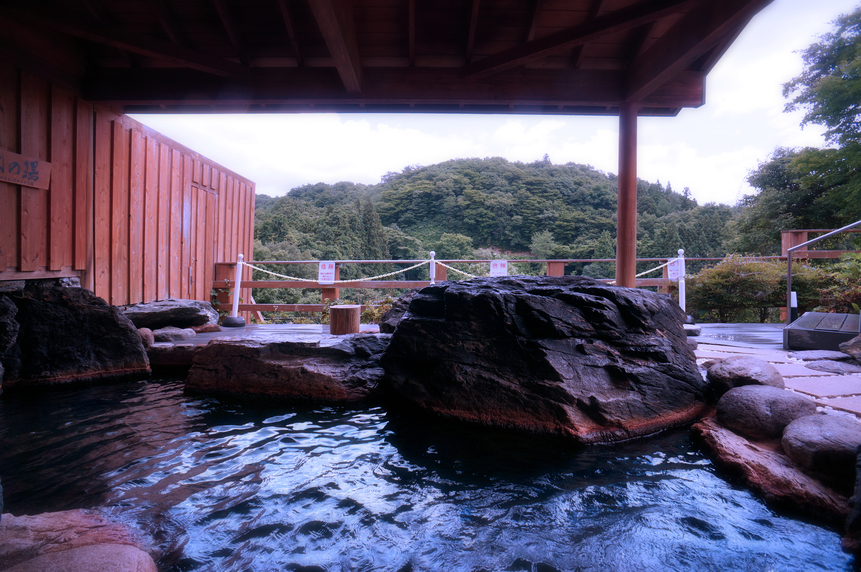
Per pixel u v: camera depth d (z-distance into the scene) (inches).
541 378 143.8
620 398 137.8
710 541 82.3
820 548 79.7
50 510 91.7
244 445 129.8
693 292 341.1
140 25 222.7
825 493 90.5
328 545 81.9
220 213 380.5
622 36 223.9
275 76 233.9
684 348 159.8
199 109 251.8
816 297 311.0
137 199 272.4
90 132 236.8
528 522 89.5
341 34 176.7
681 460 117.6
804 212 789.9
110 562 65.9
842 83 650.8
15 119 194.2
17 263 195.9
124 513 91.3
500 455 123.3
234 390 180.2
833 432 96.3
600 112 253.8
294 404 171.6
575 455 122.3
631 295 160.1
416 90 235.1
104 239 246.4
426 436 138.0
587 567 75.4
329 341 193.0
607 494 100.4
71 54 224.1
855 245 518.3
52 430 139.5
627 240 236.1
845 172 678.5
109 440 132.0
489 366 153.0
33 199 203.9
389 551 80.1
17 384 184.2
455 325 161.8
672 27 189.5
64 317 196.5
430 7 213.0
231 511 93.4
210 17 218.2
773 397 116.3
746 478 102.2
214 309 335.0
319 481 107.7
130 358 205.9
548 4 213.2
